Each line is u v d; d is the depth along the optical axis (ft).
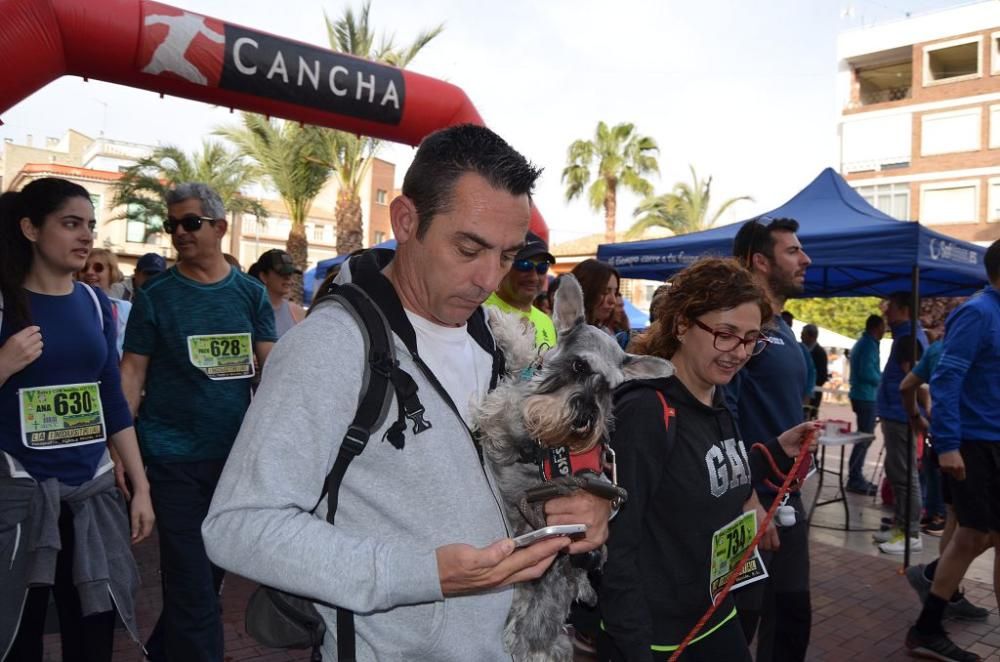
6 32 14.16
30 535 8.11
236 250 144.46
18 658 8.74
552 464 4.95
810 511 16.93
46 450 8.34
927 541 22.00
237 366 11.04
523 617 5.25
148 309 10.68
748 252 10.81
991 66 92.89
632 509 6.38
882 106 102.63
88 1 15.25
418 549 4.36
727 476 7.13
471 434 4.91
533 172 4.65
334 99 18.83
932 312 32.09
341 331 4.49
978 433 12.86
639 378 5.93
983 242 93.56
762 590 8.92
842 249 19.98
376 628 4.54
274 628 4.89
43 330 8.48
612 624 6.31
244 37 17.26
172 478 10.41
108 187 126.00
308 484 4.19
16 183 127.65
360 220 57.77
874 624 15.61
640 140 93.97
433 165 4.52
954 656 13.53
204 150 75.92
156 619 14.33
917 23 99.45
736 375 10.02
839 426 22.36
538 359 5.82
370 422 4.36
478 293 4.62
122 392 9.84
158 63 16.22
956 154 95.91
